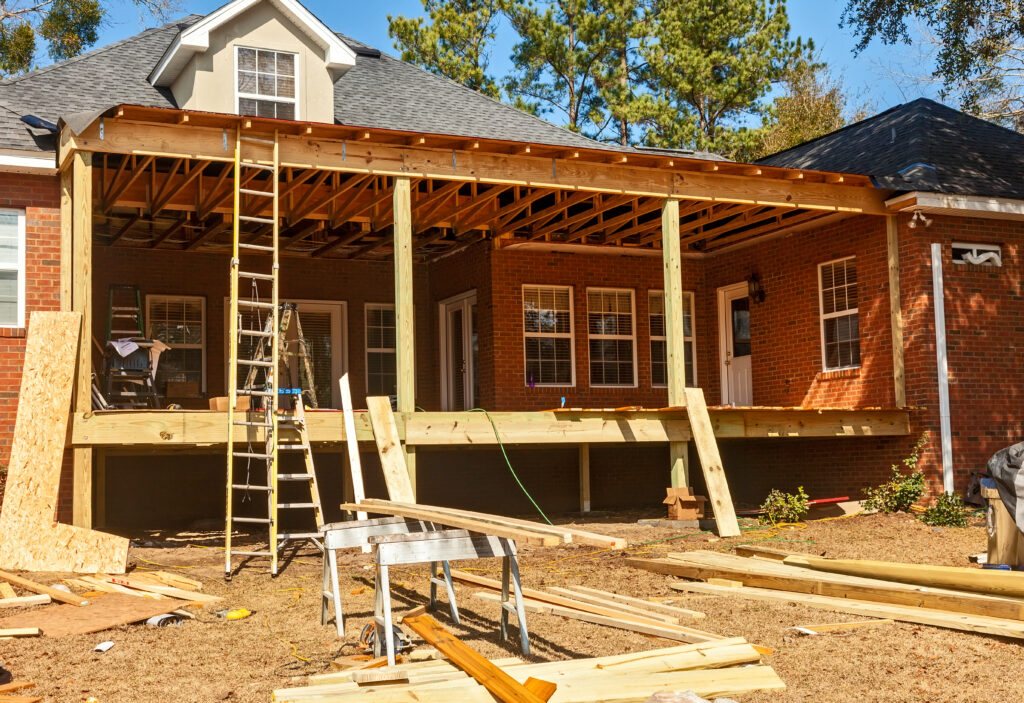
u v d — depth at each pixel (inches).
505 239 588.4
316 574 353.1
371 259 639.1
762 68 1203.9
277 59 516.4
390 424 417.7
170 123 388.5
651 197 485.7
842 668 231.0
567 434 454.9
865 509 514.0
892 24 695.7
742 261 639.8
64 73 515.2
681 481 476.7
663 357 652.1
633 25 1189.1
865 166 576.7
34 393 360.5
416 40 1173.7
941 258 526.0
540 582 343.0
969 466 518.6
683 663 219.1
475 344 624.1
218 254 593.3
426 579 346.0
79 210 374.6
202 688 216.4
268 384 391.9
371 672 206.7
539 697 193.9
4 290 437.7
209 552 396.5
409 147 428.5
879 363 535.8
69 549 342.0
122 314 559.8
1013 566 337.1
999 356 534.9
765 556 374.9
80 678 223.8
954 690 214.1
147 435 376.2
